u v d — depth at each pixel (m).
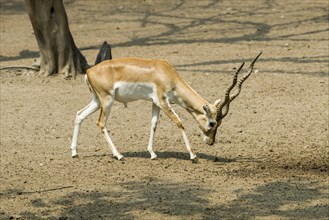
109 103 12.29
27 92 17.98
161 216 9.64
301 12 28.88
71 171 11.95
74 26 28.08
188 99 12.06
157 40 24.34
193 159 12.17
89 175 11.69
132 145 13.48
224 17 28.45
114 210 9.97
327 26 25.53
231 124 14.70
